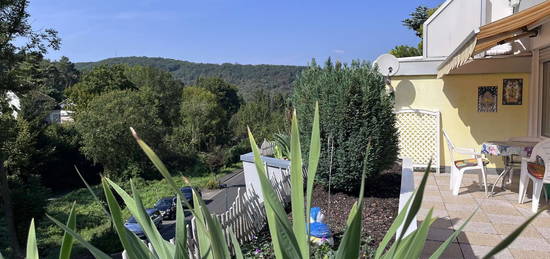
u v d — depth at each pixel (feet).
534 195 16.75
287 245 4.27
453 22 27.07
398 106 27.55
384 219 14.34
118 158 108.27
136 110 111.24
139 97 118.62
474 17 26.53
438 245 13.32
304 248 4.75
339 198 17.35
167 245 5.83
